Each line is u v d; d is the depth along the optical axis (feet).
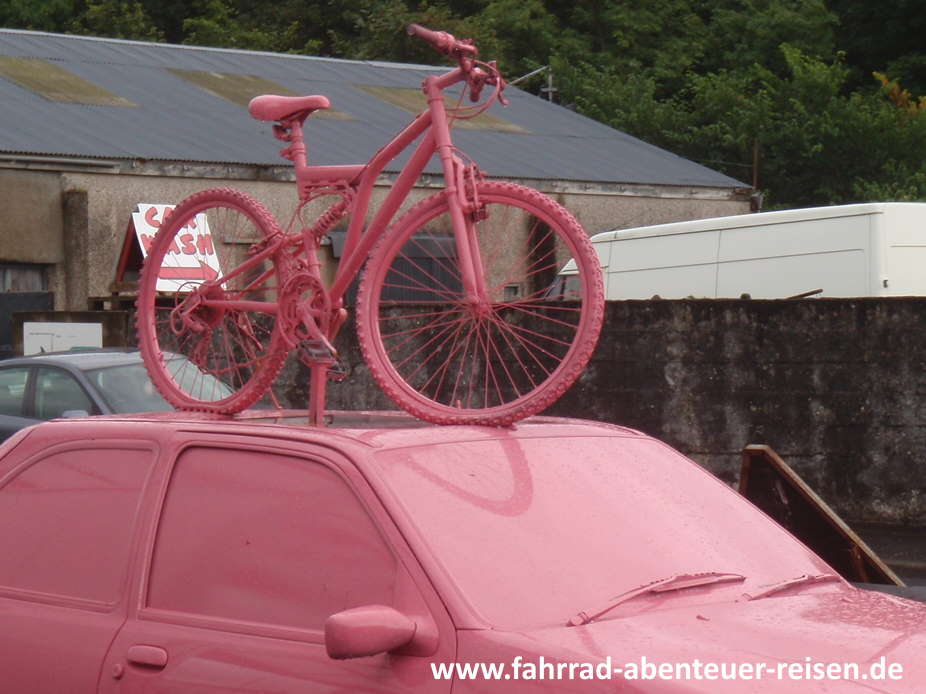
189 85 94.12
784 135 129.90
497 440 13.43
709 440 42.11
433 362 41.11
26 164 71.46
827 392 40.81
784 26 153.48
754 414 41.65
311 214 15.75
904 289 46.16
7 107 79.41
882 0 152.66
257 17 175.42
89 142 75.25
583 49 157.17
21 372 39.70
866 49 154.71
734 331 41.83
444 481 12.37
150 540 13.20
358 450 12.39
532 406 13.73
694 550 12.98
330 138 85.61
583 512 12.75
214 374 16.30
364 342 14.70
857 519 40.47
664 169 95.45
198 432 13.50
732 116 133.90
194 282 16.56
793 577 13.30
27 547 14.23
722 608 12.07
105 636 13.01
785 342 41.27
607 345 43.39
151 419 14.40
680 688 10.21
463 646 10.96
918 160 128.88
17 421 38.63
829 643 11.16
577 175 89.10
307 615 11.99
